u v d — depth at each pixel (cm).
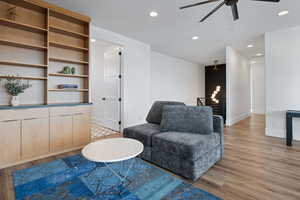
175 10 269
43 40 266
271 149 272
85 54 316
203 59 685
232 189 157
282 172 192
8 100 239
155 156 208
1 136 200
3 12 228
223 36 388
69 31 273
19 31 244
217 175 185
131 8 264
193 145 169
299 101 323
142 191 154
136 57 427
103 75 474
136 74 429
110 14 284
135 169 197
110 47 439
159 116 277
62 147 255
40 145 232
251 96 762
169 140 189
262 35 381
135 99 427
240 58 551
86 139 288
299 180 174
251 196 146
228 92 471
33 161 221
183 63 696
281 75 342
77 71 316
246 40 418
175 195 147
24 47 250
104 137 352
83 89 303
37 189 155
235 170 197
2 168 200
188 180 174
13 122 208
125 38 395
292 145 293
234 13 200
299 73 322
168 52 559
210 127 211
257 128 437
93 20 308
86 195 147
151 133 221
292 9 260
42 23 262
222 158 233
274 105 353
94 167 202
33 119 225
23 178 176
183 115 229
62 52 294
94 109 519
